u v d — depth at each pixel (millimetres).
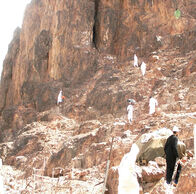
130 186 2803
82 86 29750
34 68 33312
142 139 12820
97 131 20188
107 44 32000
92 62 30844
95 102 26703
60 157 19812
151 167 11086
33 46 34531
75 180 14320
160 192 8281
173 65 26328
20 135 26516
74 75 30781
